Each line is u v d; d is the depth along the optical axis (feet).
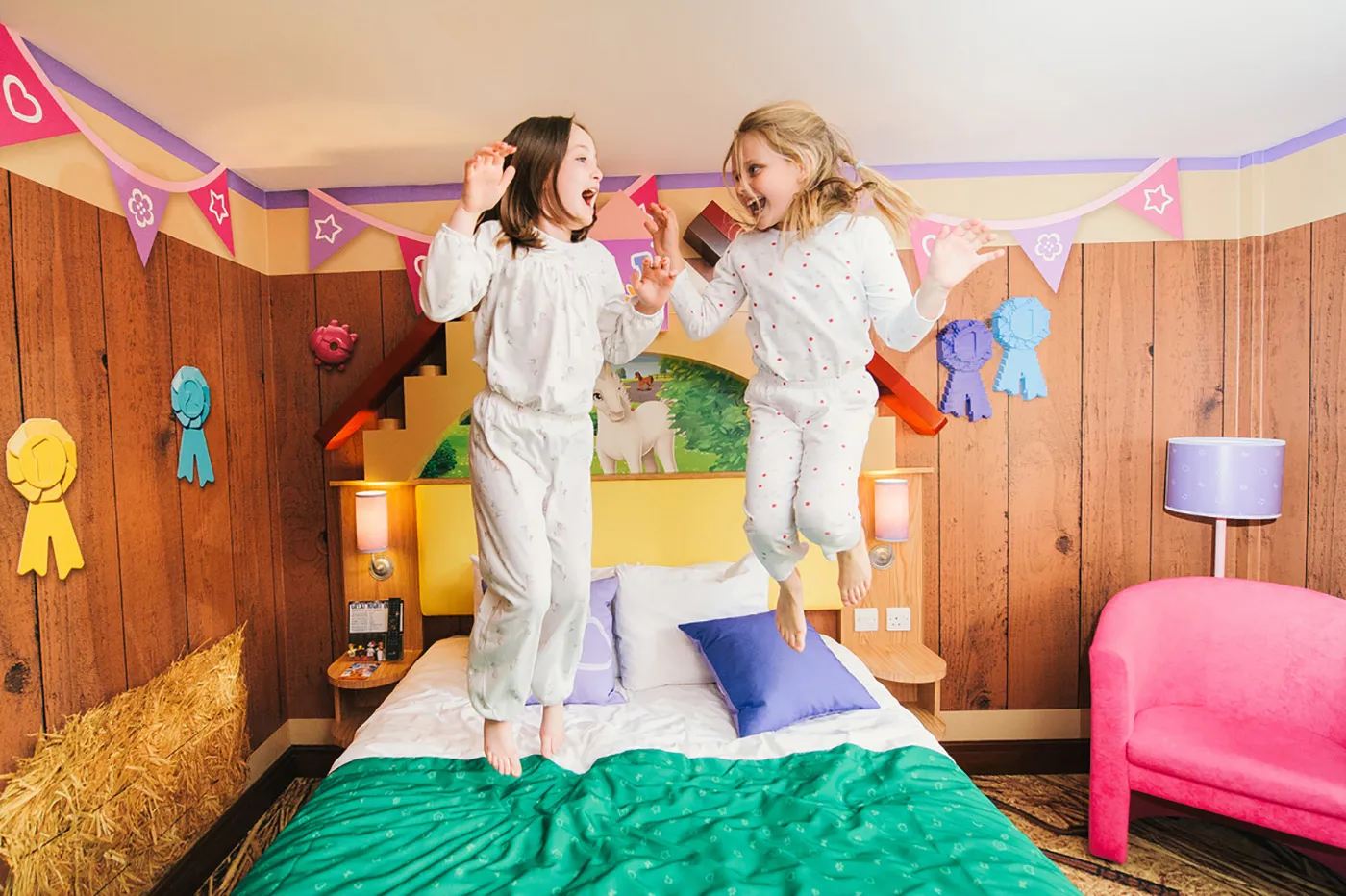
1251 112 7.47
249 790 8.16
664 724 6.48
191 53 5.79
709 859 4.42
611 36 5.69
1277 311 8.48
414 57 5.96
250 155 7.89
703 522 8.68
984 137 8.05
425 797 5.25
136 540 6.61
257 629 8.61
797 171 4.27
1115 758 7.00
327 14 5.30
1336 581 7.83
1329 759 6.39
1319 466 8.01
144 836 6.24
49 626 5.61
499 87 6.53
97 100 6.28
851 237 4.32
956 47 6.01
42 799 5.32
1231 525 8.93
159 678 6.77
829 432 4.45
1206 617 7.68
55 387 5.73
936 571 9.13
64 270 5.86
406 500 8.71
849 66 6.31
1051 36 5.84
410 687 7.18
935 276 3.84
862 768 5.65
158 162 7.07
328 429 8.50
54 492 5.66
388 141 7.61
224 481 8.04
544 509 4.33
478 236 4.07
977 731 9.24
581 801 5.08
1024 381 8.89
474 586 8.49
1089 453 9.05
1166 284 8.91
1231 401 8.91
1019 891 4.08
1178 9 5.46
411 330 8.43
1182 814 6.91
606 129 7.53
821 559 8.72
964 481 9.09
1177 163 8.78
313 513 9.14
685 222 8.90
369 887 4.14
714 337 8.58
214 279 7.93
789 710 6.41
